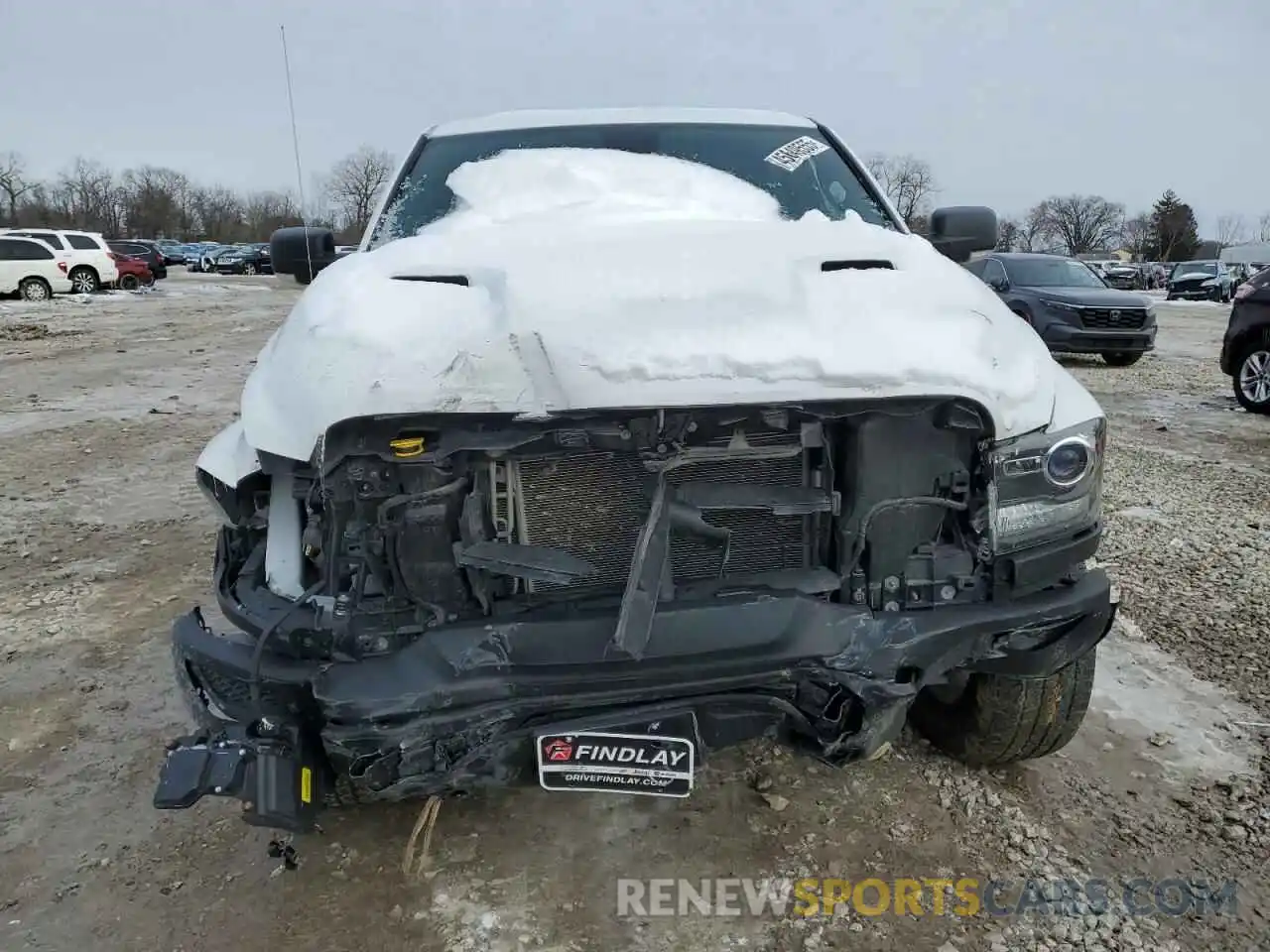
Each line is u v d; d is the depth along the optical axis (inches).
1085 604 89.2
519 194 126.9
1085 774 111.5
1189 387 416.8
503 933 88.1
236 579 95.4
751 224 106.1
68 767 117.6
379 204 135.0
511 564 80.0
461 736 78.7
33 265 1023.6
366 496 82.1
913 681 85.7
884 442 84.6
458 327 84.0
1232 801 106.0
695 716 80.5
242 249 1952.5
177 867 98.7
